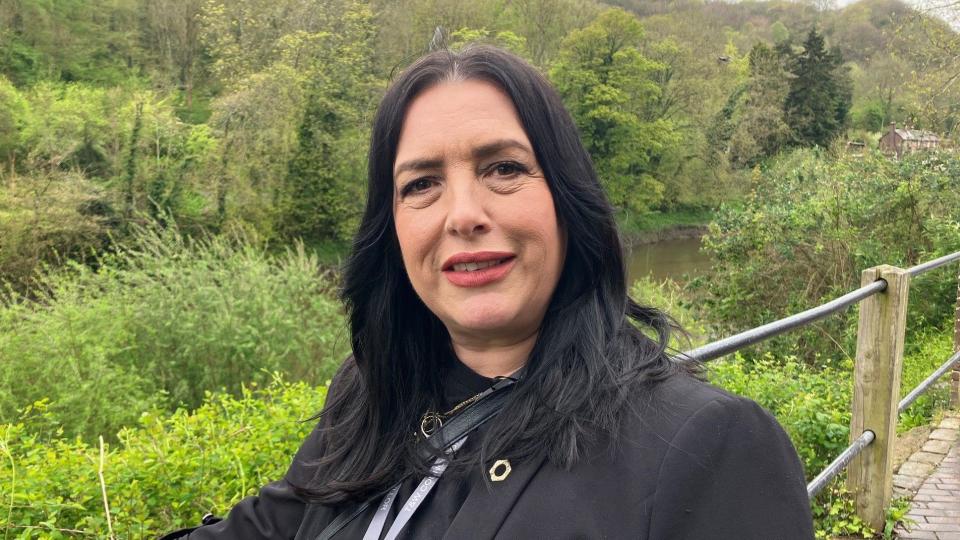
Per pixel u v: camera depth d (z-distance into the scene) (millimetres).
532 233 1190
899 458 4504
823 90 38594
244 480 2953
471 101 1200
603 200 1234
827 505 3486
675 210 37156
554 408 1108
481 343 1299
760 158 36312
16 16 29031
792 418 4055
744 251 10930
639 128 34500
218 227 21516
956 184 9641
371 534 1232
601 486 1031
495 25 31578
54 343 7430
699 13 44062
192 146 22484
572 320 1210
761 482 1003
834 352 9008
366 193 1439
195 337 8258
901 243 9758
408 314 1425
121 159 20547
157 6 32344
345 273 1482
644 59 34406
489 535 1050
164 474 2953
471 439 1228
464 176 1198
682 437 1018
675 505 991
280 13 27875
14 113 20391
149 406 7219
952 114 12609
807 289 10023
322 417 1593
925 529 3463
